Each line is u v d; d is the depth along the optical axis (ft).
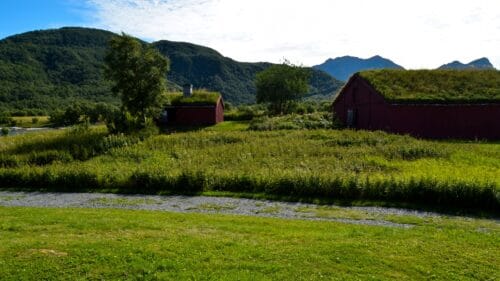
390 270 28.73
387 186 53.67
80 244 31.83
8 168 77.66
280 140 98.48
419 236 36.32
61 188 65.16
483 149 85.71
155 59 142.41
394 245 33.22
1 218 42.57
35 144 109.50
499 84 123.75
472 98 115.85
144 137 107.76
